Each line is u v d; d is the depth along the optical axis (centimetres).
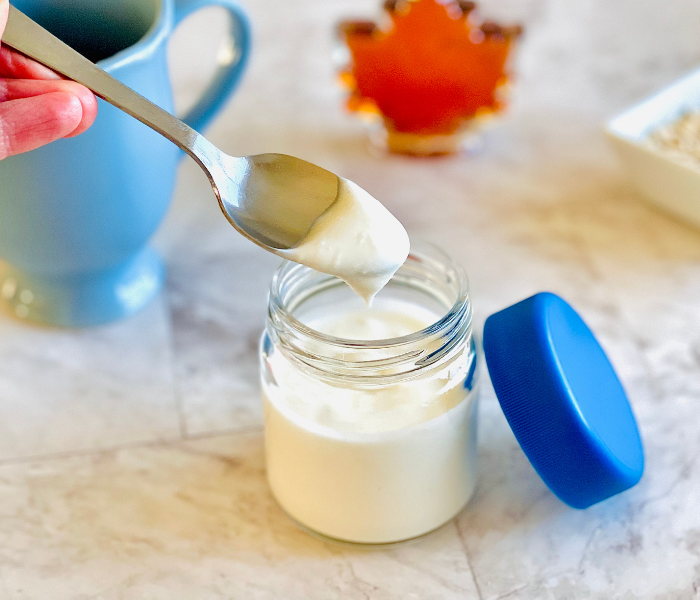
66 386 47
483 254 52
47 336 49
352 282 40
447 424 40
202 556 42
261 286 51
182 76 61
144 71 43
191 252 53
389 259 39
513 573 41
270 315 41
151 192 46
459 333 40
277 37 65
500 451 45
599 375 43
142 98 40
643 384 47
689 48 63
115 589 41
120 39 47
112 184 45
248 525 43
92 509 43
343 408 40
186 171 57
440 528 43
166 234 54
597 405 42
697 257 52
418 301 44
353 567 42
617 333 49
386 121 56
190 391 47
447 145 57
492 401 47
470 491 43
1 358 48
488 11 67
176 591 41
